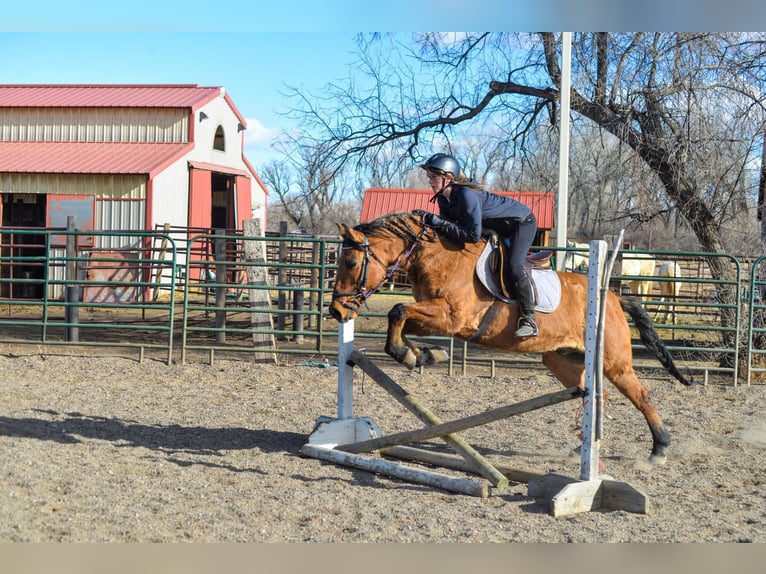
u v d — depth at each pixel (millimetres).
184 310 11508
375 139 15391
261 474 6211
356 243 6164
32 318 16859
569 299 6566
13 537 4527
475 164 15984
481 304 6215
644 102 12789
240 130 26594
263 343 12055
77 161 21672
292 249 15047
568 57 11867
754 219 14047
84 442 6973
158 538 4664
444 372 11570
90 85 25375
